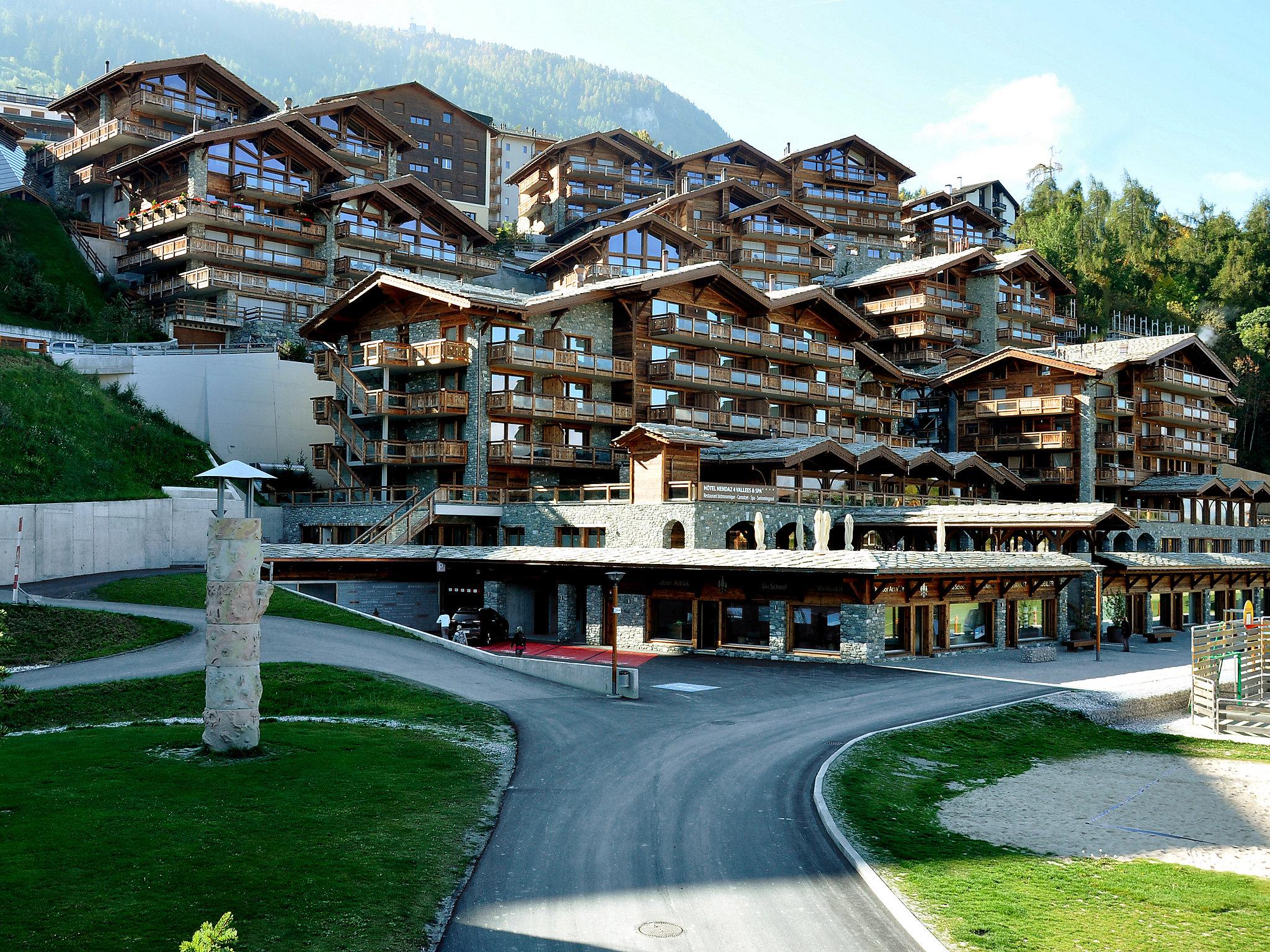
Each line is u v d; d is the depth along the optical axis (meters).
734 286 63.59
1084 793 26.42
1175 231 135.25
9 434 46.22
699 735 27.98
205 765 21.83
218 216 69.81
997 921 16.08
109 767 21.17
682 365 60.56
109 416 53.62
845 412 73.19
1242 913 17.33
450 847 18.39
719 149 111.00
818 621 42.19
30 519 42.06
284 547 44.75
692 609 44.81
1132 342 84.19
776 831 20.03
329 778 21.59
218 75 81.94
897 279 89.31
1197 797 26.50
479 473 54.75
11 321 61.28
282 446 61.16
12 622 33.69
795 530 52.97
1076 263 116.12
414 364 55.59
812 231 101.38
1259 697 40.56
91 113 83.12
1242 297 119.31
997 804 24.77
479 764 24.25
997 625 46.97
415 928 14.91
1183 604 63.91
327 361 58.69
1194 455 84.94
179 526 49.00
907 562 40.62
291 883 15.91
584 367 57.88
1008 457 80.06
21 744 23.17
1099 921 16.52
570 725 28.94
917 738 28.94
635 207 99.94
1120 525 53.66
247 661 23.06
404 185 79.44
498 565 49.31
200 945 9.03
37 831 17.00
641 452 49.28
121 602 39.06
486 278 92.94
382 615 49.75
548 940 14.78
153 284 71.94
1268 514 90.44
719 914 15.91
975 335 93.00
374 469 58.41
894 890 17.25
